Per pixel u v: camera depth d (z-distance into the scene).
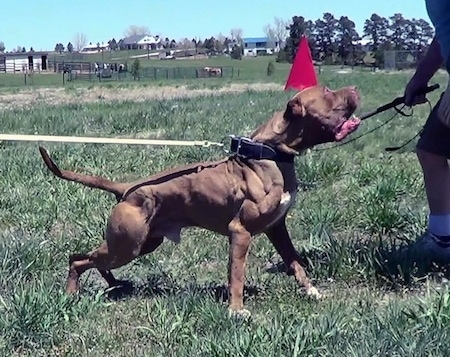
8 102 16.06
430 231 3.31
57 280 3.21
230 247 2.82
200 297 2.85
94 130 8.84
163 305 2.82
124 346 2.58
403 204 4.34
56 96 17.86
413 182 4.71
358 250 3.34
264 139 2.80
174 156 6.08
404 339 2.31
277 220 2.85
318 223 3.89
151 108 11.18
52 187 4.99
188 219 2.93
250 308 2.88
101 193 4.77
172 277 3.33
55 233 4.08
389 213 3.91
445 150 3.17
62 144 6.85
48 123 9.33
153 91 18.75
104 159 6.05
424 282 3.11
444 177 3.24
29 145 7.17
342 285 3.15
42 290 2.80
